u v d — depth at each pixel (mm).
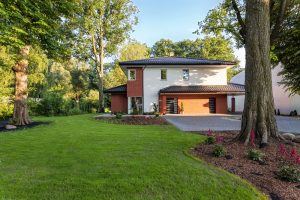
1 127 15656
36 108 27422
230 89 27562
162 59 31828
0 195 4629
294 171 5707
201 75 29672
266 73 8852
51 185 5121
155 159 7047
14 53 13977
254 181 5605
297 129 14633
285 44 18953
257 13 8867
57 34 12602
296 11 15695
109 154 7699
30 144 9508
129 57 46219
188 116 25438
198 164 6629
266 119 8742
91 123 17625
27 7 9695
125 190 4922
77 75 49656
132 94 29359
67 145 9242
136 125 16422
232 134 11719
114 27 34719
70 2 13406
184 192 4898
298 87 22547
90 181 5328
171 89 27906
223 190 5023
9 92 23875
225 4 15805
